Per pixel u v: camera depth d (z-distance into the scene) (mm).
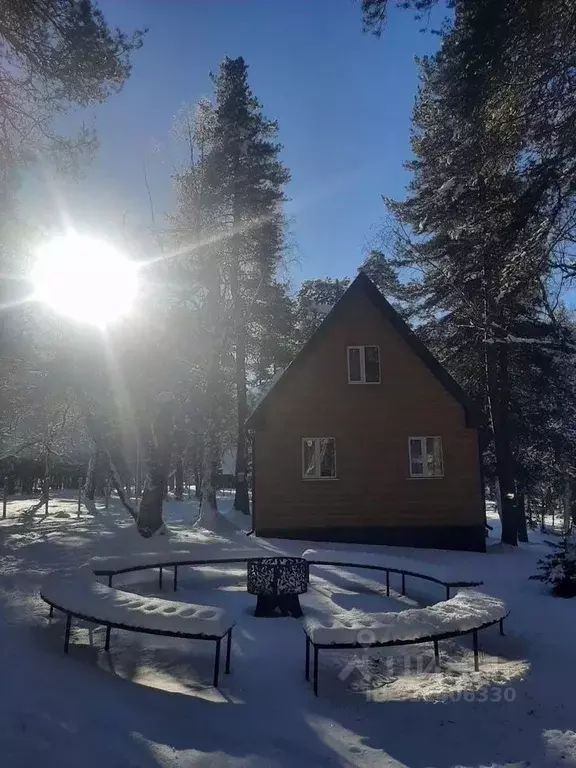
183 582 10945
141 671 6078
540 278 9602
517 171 9188
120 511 32125
